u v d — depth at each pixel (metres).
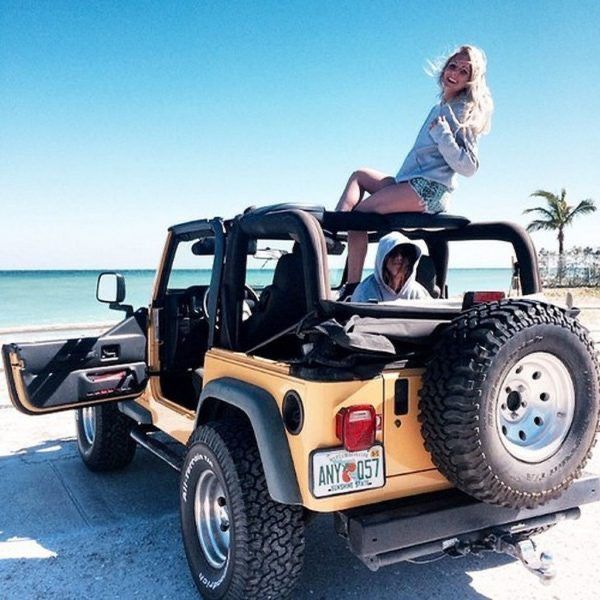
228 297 3.58
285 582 2.96
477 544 2.97
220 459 3.04
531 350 2.65
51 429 6.93
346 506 2.65
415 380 2.78
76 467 5.58
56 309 40.47
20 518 4.46
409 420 2.77
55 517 4.48
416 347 2.85
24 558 3.85
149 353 4.66
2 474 5.41
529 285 3.86
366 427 2.64
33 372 4.26
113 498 4.84
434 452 2.66
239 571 2.93
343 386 2.63
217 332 3.76
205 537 3.36
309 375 2.63
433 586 3.49
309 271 2.92
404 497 2.92
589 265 44.34
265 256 4.44
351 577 3.58
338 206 3.97
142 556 3.88
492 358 2.54
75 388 4.41
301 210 3.15
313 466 2.58
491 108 3.79
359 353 2.62
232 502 2.96
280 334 3.27
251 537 2.89
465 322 2.66
